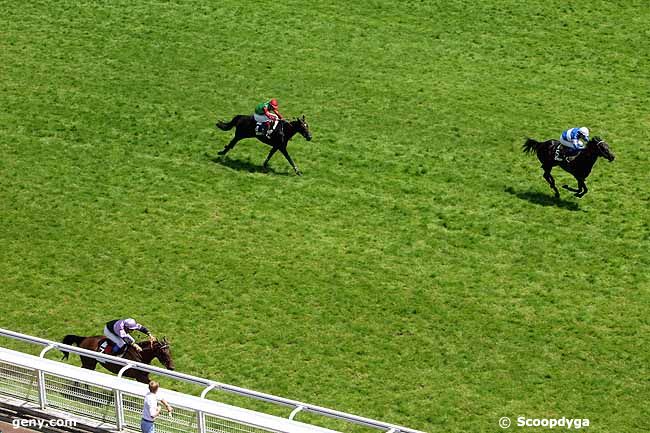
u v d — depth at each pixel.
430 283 22.78
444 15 37.53
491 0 38.78
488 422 18.39
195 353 20.20
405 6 38.12
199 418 16.05
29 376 17.39
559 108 31.64
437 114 31.05
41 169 27.16
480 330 21.14
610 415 18.69
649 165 28.41
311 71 33.47
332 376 19.61
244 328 21.03
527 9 38.09
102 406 16.98
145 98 31.20
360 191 26.58
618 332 21.16
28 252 23.64
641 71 34.09
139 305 21.73
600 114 31.31
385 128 30.09
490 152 28.94
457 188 26.91
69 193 26.09
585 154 25.47
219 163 27.73
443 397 19.06
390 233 24.70
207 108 30.78
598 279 23.06
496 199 26.41
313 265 23.34
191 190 26.33
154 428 16.20
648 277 23.12
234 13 37.16
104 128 29.34
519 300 22.22
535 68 34.19
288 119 30.25
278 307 21.77
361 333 20.97
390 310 21.75
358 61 34.25
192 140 28.88
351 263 23.45
